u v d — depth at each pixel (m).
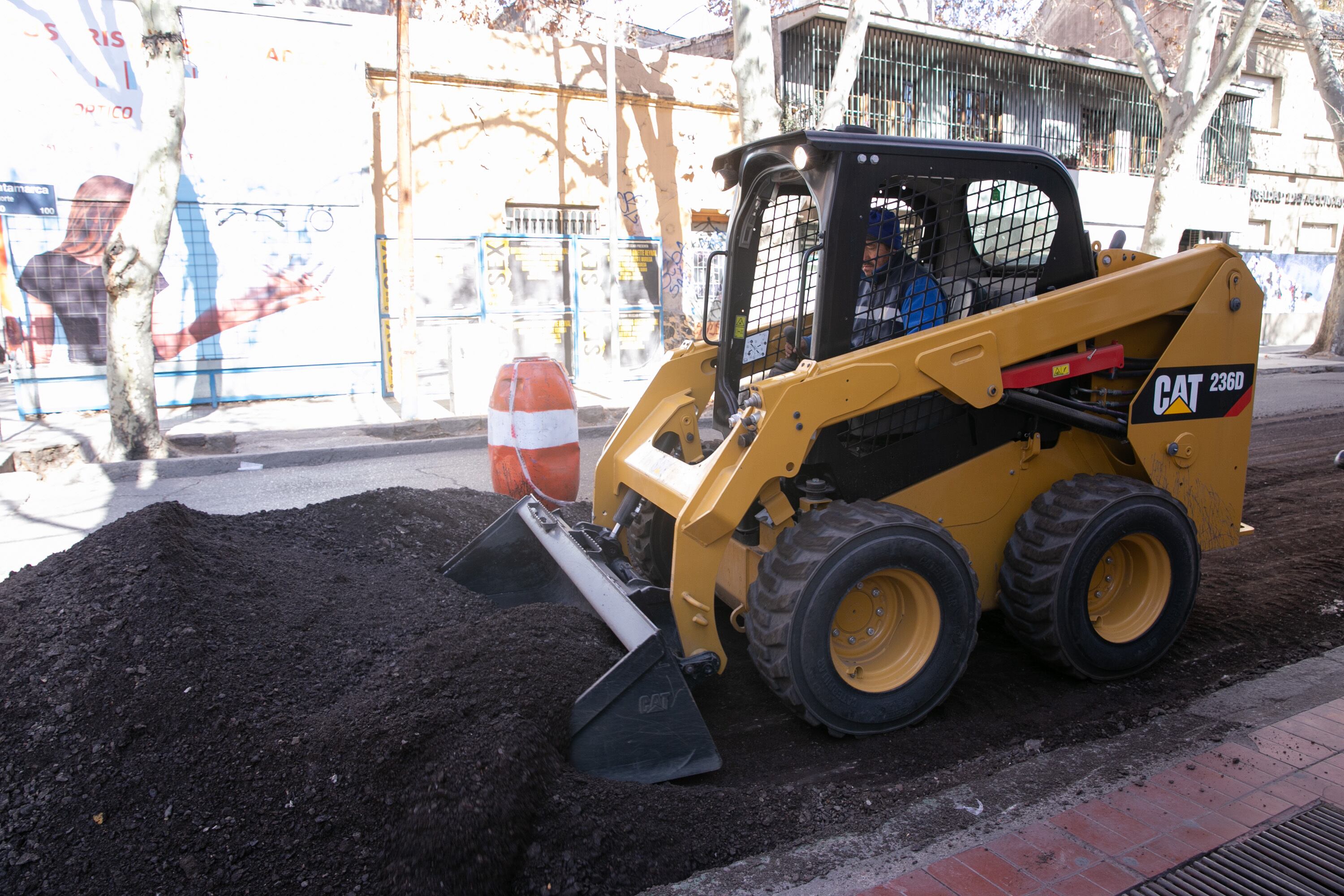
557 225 14.29
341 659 3.27
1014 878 2.39
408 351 10.38
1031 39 25.73
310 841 2.41
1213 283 3.85
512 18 21.55
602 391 12.87
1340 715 3.28
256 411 11.23
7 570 5.47
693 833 2.60
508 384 5.67
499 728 2.67
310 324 11.95
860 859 2.52
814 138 3.25
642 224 14.90
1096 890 2.33
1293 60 23.41
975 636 3.35
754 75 10.63
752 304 4.15
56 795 2.46
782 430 3.20
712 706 3.55
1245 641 4.03
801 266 3.73
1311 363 16.94
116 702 2.72
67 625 2.98
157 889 2.27
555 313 13.85
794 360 3.87
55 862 2.31
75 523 6.49
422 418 10.51
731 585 3.99
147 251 8.31
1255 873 2.38
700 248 15.62
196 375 11.44
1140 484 3.60
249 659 3.05
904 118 17.66
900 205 3.46
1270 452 8.33
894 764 3.08
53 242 10.48
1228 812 2.68
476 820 2.39
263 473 8.15
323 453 8.76
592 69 13.93
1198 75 13.48
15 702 2.71
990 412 3.69
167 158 8.19
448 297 13.02
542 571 4.28
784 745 3.23
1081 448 3.91
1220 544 4.10
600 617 3.31
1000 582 3.70
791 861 2.52
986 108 18.84
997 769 3.02
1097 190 20.11
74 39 10.28
